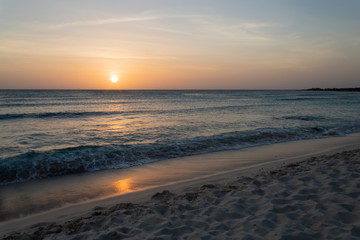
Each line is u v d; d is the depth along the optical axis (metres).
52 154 8.66
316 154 9.41
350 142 11.98
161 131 14.64
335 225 3.39
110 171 7.66
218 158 9.12
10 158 8.03
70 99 54.66
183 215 4.03
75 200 5.52
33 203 5.36
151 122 18.69
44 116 22.78
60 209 5.00
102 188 6.27
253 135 13.02
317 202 4.14
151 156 9.30
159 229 3.56
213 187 5.54
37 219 4.51
